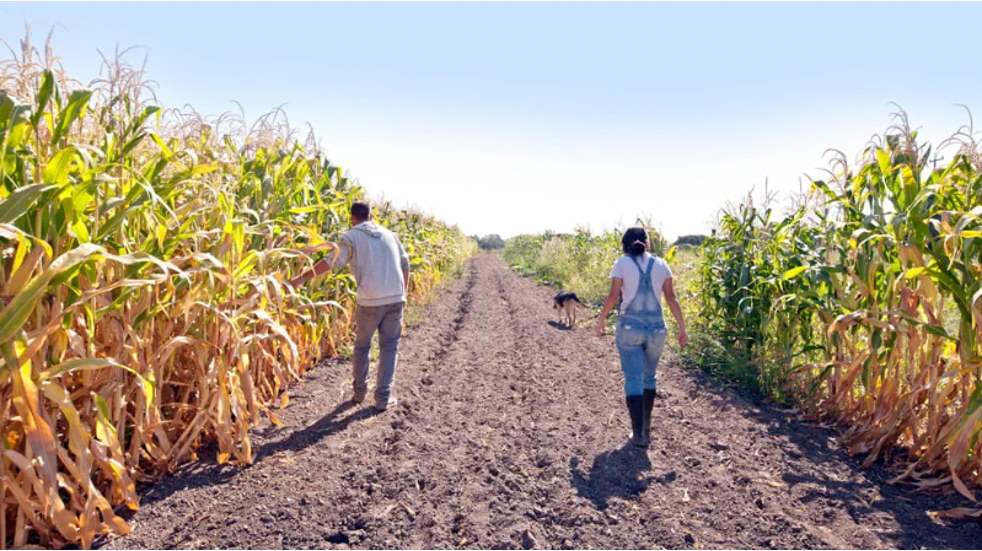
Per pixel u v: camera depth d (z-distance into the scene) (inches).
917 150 164.4
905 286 159.8
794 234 239.0
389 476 151.1
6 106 102.7
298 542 118.0
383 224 419.5
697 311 338.3
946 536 123.7
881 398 168.6
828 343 206.8
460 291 670.5
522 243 1498.5
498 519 130.4
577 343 355.3
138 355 132.6
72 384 124.6
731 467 162.4
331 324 283.9
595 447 177.2
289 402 213.6
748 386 251.6
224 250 151.9
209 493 137.7
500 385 254.1
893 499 143.1
